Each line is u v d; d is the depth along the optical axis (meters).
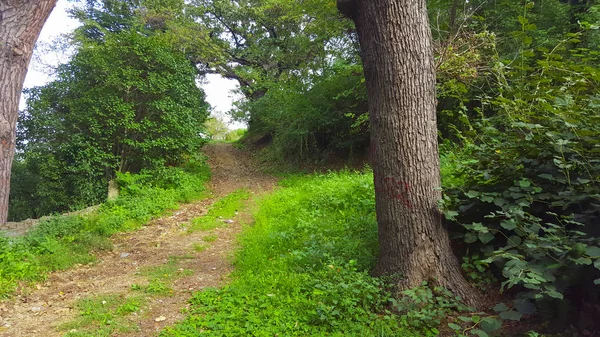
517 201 3.50
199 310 3.87
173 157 12.41
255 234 6.40
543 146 3.74
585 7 9.20
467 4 9.52
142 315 3.92
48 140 10.46
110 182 10.16
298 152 15.58
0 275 4.95
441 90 8.57
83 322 3.78
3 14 6.59
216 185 13.06
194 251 6.22
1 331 3.70
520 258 3.15
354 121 13.23
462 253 4.09
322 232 5.73
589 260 2.69
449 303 3.47
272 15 21.75
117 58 11.05
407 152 3.72
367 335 3.12
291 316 3.52
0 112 6.72
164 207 9.31
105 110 10.58
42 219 7.33
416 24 3.81
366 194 7.05
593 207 3.22
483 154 4.22
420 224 3.68
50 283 5.03
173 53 12.59
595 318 2.89
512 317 2.92
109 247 6.46
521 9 8.77
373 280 3.71
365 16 3.93
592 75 3.63
